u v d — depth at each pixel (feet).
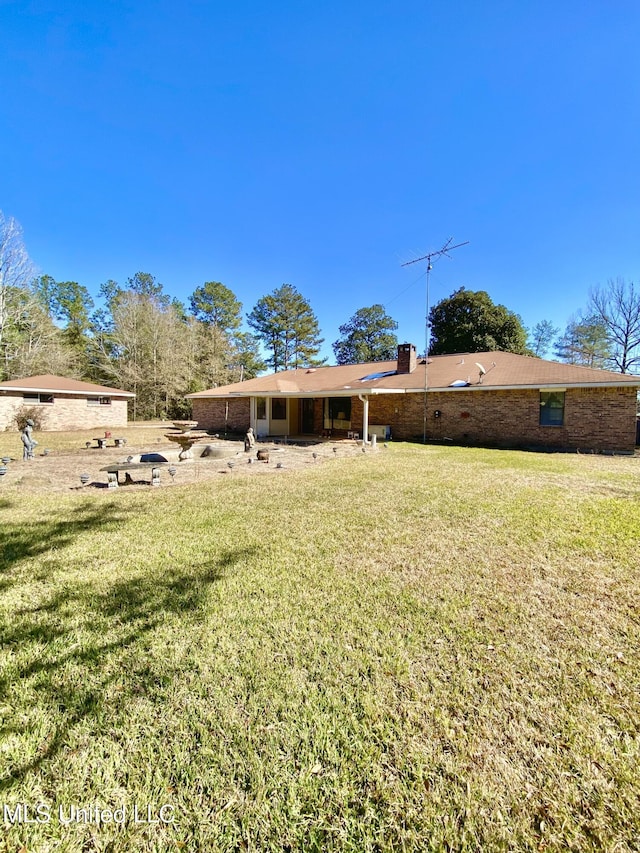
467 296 94.12
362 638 8.25
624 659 7.59
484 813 4.73
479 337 91.09
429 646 7.98
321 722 6.04
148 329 102.06
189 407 101.30
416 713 6.22
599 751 5.56
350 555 12.80
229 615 9.25
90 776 5.24
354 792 5.00
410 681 6.95
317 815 4.72
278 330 145.89
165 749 5.62
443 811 4.76
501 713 6.23
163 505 19.42
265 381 67.00
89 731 5.95
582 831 4.54
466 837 4.48
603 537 14.35
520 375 47.24
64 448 43.21
